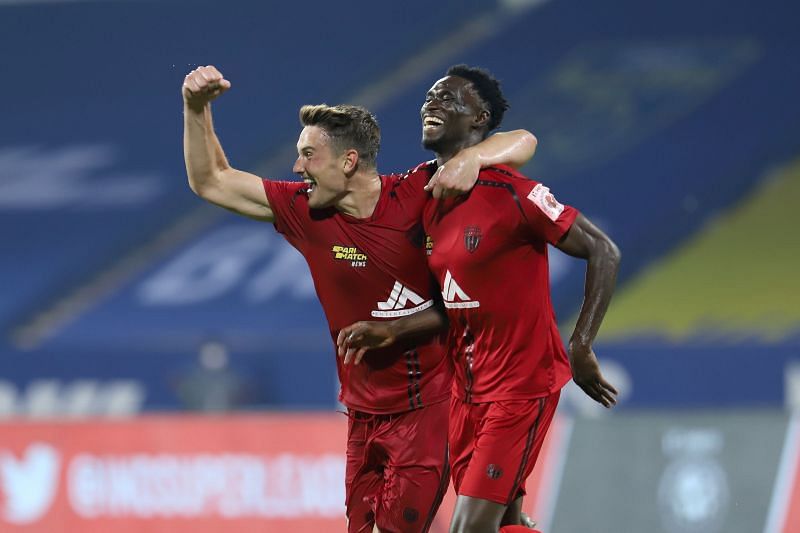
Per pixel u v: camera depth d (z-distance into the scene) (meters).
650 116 68.88
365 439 19.03
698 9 76.12
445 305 17.00
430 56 77.56
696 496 25.77
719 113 68.00
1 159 74.94
